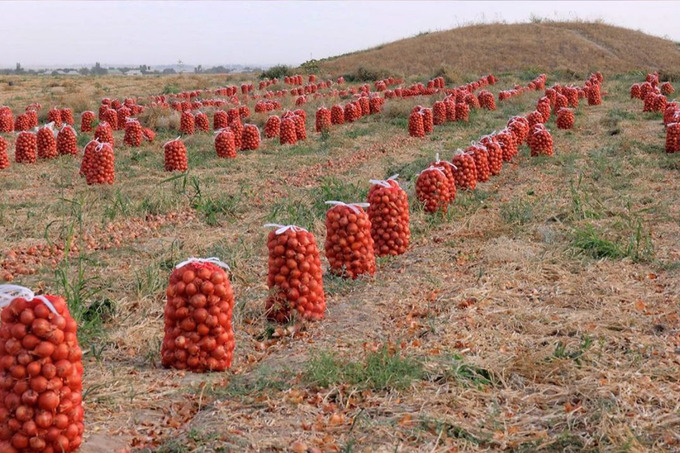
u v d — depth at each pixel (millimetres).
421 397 4980
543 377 5289
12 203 12484
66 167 16672
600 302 6906
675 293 7102
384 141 20922
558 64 57312
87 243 9672
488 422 4652
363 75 49031
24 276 8195
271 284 6766
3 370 4230
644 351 5684
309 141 21094
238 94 40219
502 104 30312
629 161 15031
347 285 7723
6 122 23469
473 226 10242
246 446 4367
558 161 15484
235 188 13844
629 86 37594
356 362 5480
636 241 8938
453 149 18484
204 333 5609
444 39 66438
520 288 7395
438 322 6488
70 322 4359
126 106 28109
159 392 5215
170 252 9180
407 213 9109
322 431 4586
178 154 16031
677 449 4270
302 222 10406
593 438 4348
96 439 4492
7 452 4164
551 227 9773
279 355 5973
